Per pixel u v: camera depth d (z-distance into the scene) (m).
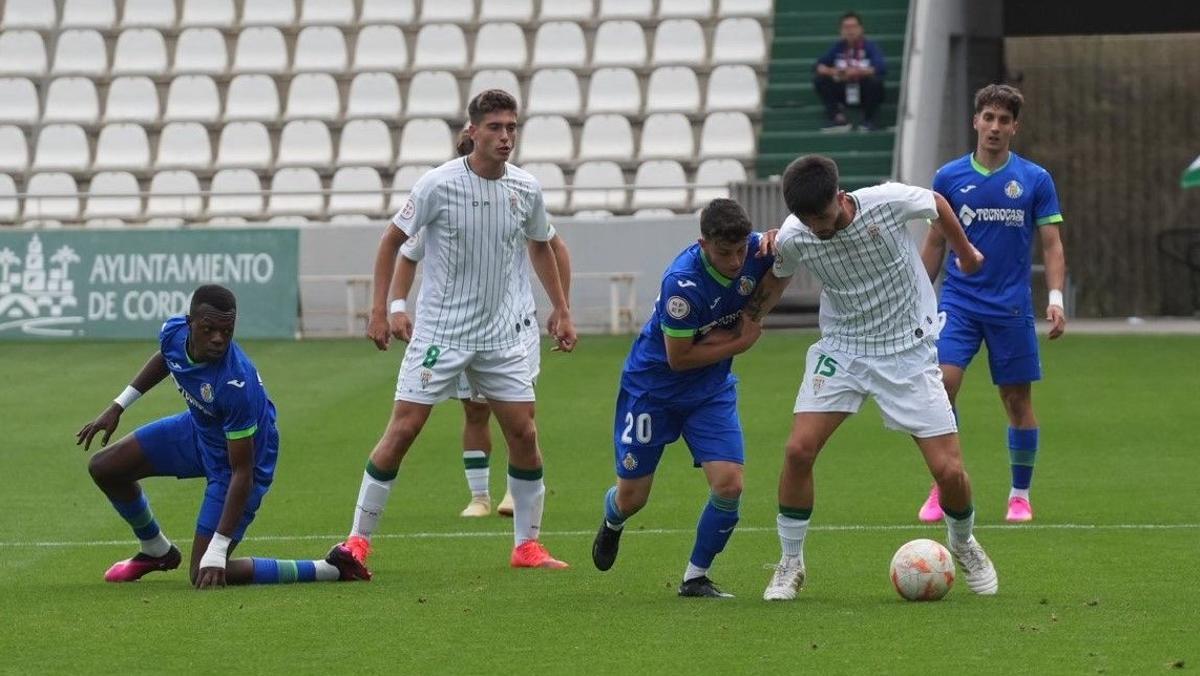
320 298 71.25
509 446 29.69
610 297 70.62
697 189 73.44
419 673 21.22
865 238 25.17
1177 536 31.92
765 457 43.66
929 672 20.88
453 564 30.16
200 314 25.97
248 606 25.75
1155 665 21.06
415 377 29.11
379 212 75.94
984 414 50.81
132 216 77.00
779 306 72.38
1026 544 31.31
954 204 34.41
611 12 85.19
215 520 27.64
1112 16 97.38
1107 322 80.62
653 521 34.72
